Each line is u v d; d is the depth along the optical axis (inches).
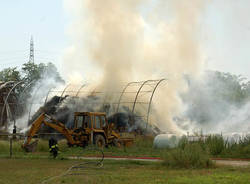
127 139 1252.5
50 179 503.5
